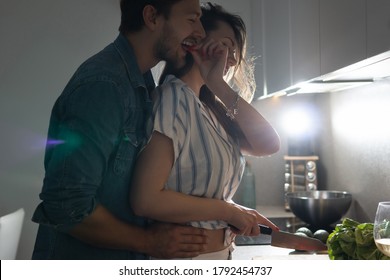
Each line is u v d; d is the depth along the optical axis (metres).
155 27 1.25
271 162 3.09
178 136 1.26
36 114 3.10
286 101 3.02
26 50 3.07
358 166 2.39
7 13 3.05
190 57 1.46
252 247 1.94
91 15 3.09
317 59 1.75
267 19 2.55
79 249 1.21
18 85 3.08
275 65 2.40
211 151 1.30
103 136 1.07
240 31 1.56
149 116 1.24
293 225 2.40
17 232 3.08
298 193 2.48
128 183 1.22
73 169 1.04
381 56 1.25
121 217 1.22
